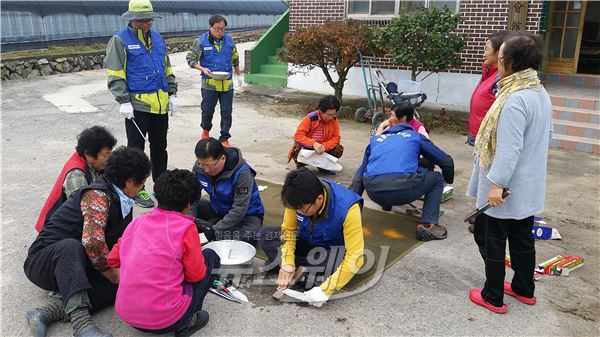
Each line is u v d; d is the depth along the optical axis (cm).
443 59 797
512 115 271
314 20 1055
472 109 450
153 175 513
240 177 371
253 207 389
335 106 548
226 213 397
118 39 449
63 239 283
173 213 265
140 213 450
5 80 1072
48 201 326
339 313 310
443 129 794
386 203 416
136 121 475
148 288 255
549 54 943
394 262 373
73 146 658
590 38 933
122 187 286
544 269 362
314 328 294
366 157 437
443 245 403
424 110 903
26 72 1116
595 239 422
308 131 564
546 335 291
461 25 891
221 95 656
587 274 364
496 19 855
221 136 670
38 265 281
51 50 1225
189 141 698
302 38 849
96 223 277
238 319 301
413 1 939
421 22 777
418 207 480
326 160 558
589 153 681
